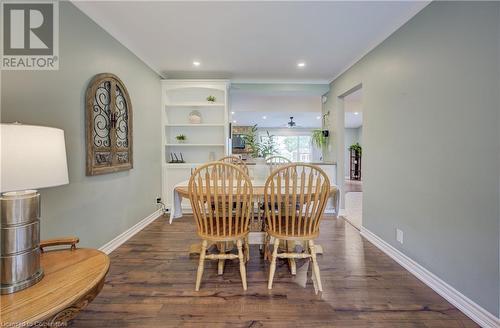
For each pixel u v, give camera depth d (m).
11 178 0.83
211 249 2.38
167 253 2.36
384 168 2.44
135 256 2.29
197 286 1.73
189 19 2.21
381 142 2.50
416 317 1.46
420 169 1.93
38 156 0.91
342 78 3.58
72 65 1.93
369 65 2.78
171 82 3.84
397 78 2.24
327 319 1.44
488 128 1.39
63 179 1.03
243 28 2.37
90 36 2.12
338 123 3.78
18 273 0.88
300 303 1.59
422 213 1.91
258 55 3.00
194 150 4.29
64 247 1.82
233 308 1.54
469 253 1.51
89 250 1.23
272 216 1.78
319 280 1.73
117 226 2.54
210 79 3.93
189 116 4.09
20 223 0.89
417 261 1.96
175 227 3.15
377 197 2.57
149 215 3.37
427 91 1.86
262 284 1.81
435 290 1.73
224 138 4.00
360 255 2.33
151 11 2.08
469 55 1.50
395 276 1.93
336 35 2.48
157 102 3.67
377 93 2.59
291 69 3.51
